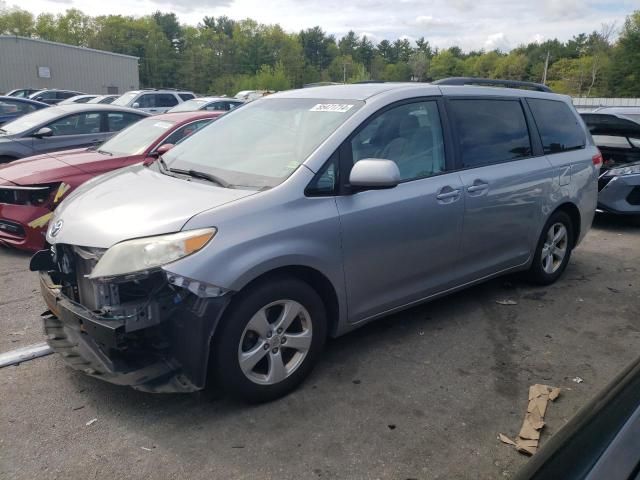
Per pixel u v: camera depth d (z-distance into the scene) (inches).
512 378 140.3
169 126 277.0
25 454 108.3
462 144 162.9
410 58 4630.9
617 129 330.3
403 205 142.6
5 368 139.9
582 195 206.8
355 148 136.4
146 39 4069.9
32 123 339.0
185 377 114.8
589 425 55.5
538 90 205.2
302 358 130.4
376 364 145.3
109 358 117.3
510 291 200.5
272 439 114.0
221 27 5044.3
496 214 170.4
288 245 120.5
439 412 124.7
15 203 225.1
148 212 117.9
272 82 3700.8
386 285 145.3
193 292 109.0
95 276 109.6
